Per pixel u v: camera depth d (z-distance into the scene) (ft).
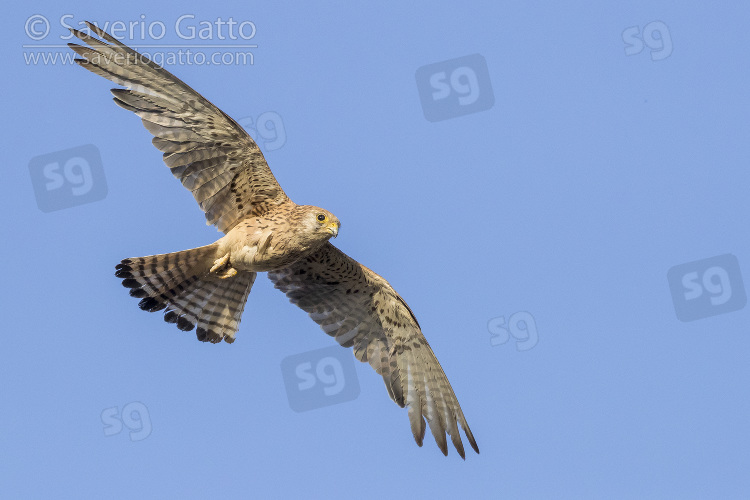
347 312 59.26
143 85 48.55
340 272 57.11
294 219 50.85
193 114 49.21
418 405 58.70
